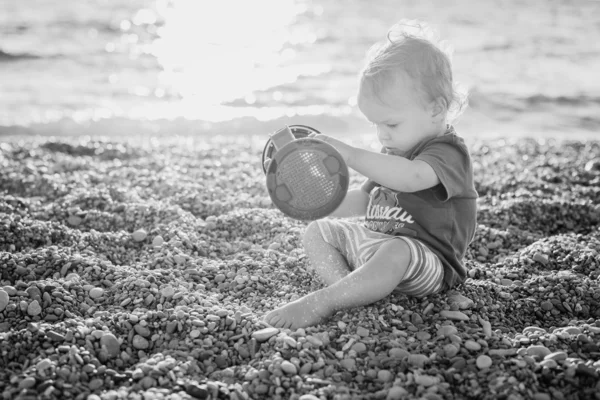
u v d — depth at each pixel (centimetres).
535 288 256
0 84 787
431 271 227
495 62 931
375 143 532
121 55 971
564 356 197
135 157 471
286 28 1191
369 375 194
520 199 357
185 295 239
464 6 1341
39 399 179
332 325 219
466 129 650
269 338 210
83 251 283
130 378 193
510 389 183
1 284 250
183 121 652
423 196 233
